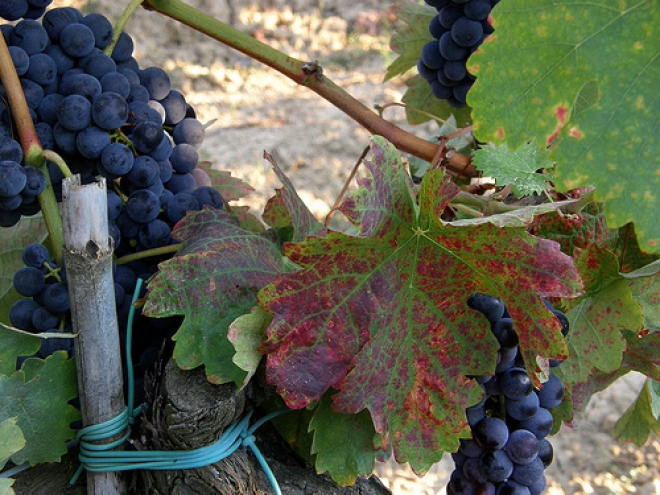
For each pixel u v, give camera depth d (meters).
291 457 0.47
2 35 0.43
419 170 0.68
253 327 0.41
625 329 0.46
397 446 0.41
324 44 2.11
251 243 0.45
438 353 0.41
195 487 0.42
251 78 1.95
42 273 0.44
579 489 1.18
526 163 0.49
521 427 0.44
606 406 1.33
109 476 0.42
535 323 0.40
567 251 0.50
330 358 0.41
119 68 0.49
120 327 0.46
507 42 0.37
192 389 0.41
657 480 1.20
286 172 1.65
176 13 0.52
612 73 0.37
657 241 0.37
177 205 0.48
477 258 0.40
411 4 0.64
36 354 0.45
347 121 1.81
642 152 0.37
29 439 0.42
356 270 0.41
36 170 0.43
